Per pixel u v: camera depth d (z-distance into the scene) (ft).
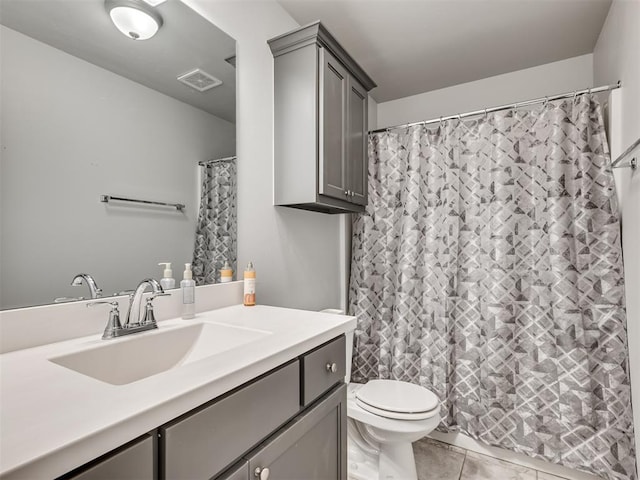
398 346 7.16
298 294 6.23
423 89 8.79
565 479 5.62
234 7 4.91
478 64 7.57
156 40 3.89
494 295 6.25
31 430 1.48
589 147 5.68
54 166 2.98
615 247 5.39
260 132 5.32
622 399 5.18
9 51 2.73
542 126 6.15
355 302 7.97
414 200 7.29
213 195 4.55
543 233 6.03
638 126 4.44
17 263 2.74
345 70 5.89
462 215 6.86
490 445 6.20
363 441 5.82
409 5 5.73
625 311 5.27
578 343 5.54
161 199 3.90
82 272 3.15
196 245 4.31
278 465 2.68
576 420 5.47
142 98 3.73
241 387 2.36
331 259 7.47
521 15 5.95
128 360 2.97
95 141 3.29
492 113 6.68
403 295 7.19
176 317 3.88
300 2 5.71
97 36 3.34
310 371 3.09
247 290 4.55
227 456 2.20
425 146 7.40
